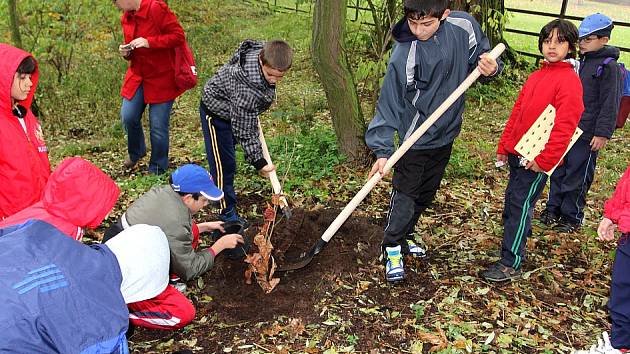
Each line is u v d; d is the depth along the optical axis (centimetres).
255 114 372
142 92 540
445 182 545
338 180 534
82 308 198
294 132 655
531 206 376
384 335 328
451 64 345
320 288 368
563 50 352
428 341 322
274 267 356
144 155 586
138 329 336
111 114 746
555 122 351
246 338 325
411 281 383
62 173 262
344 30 529
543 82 363
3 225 261
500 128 722
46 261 199
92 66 897
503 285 381
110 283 212
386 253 379
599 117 421
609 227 306
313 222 437
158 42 505
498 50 336
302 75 946
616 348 310
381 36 718
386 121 354
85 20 865
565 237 450
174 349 317
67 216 264
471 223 467
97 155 636
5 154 302
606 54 422
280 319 341
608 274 399
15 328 184
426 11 312
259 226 433
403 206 367
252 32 1214
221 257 394
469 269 400
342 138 563
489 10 875
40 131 339
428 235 446
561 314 352
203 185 328
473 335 329
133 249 264
